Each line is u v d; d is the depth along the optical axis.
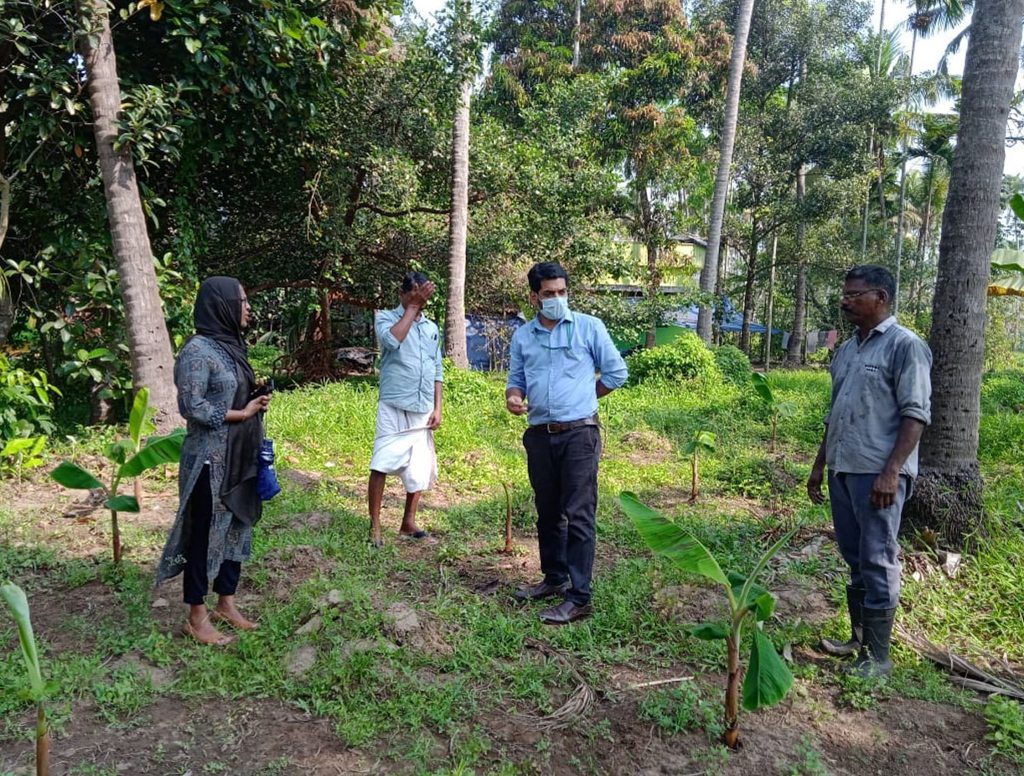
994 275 6.38
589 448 3.98
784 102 27.69
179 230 8.81
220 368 3.26
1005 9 4.59
